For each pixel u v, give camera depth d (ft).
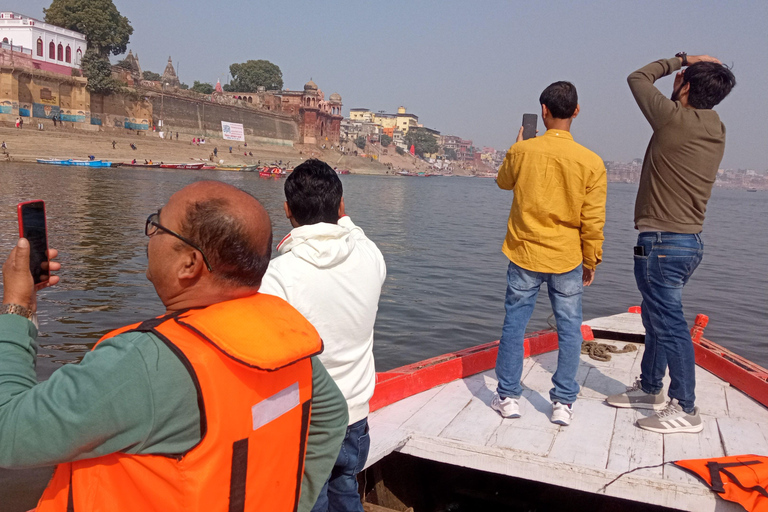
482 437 11.31
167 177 175.94
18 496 16.93
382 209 145.07
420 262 66.44
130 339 4.15
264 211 5.13
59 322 33.24
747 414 12.90
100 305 37.32
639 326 18.90
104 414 3.87
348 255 7.19
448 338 37.11
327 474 5.56
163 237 4.77
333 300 7.05
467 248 80.94
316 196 7.32
